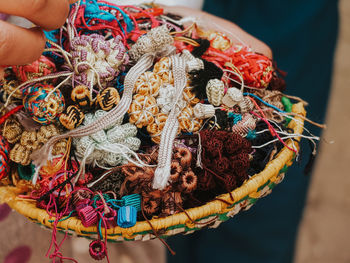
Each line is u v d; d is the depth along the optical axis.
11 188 0.50
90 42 0.45
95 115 0.45
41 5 0.33
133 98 0.46
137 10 0.60
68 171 0.46
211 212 0.47
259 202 1.19
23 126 0.46
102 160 0.47
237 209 0.50
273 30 1.13
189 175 0.46
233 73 0.54
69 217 0.46
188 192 0.46
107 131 0.46
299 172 1.15
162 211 0.46
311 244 1.67
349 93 1.93
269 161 0.53
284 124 0.60
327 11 1.14
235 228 1.21
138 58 0.49
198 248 1.28
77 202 0.45
